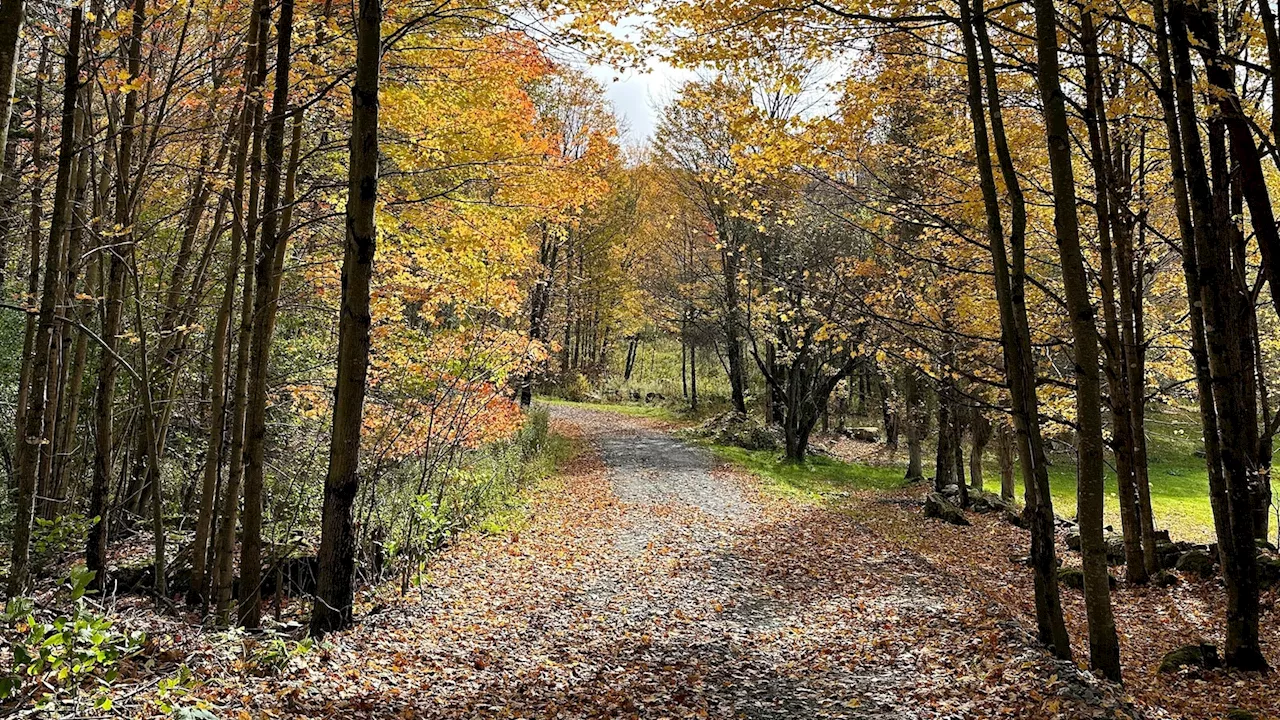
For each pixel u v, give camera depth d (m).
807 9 6.41
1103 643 5.85
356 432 6.61
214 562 7.47
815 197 15.84
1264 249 6.61
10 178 7.86
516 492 15.27
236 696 4.87
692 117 22.11
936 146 10.50
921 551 12.66
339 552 6.65
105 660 4.16
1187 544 11.01
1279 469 20.94
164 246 10.91
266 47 6.73
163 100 7.39
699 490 17.70
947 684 5.98
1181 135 6.89
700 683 6.38
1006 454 17.39
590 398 38.19
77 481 9.41
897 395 23.16
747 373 37.81
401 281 9.59
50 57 7.62
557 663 6.74
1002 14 7.12
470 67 8.31
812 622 8.30
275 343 11.62
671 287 28.06
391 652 6.40
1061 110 5.73
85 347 8.38
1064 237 5.74
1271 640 7.42
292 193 7.25
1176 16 6.37
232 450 6.79
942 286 12.27
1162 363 11.24
